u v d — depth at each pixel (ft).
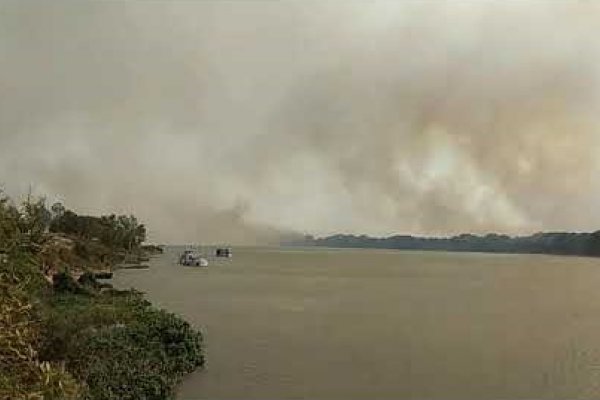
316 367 87.71
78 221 277.44
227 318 137.08
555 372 88.79
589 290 256.93
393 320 144.46
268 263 448.24
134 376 63.26
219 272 314.35
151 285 214.07
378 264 477.77
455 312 164.96
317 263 471.21
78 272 196.54
